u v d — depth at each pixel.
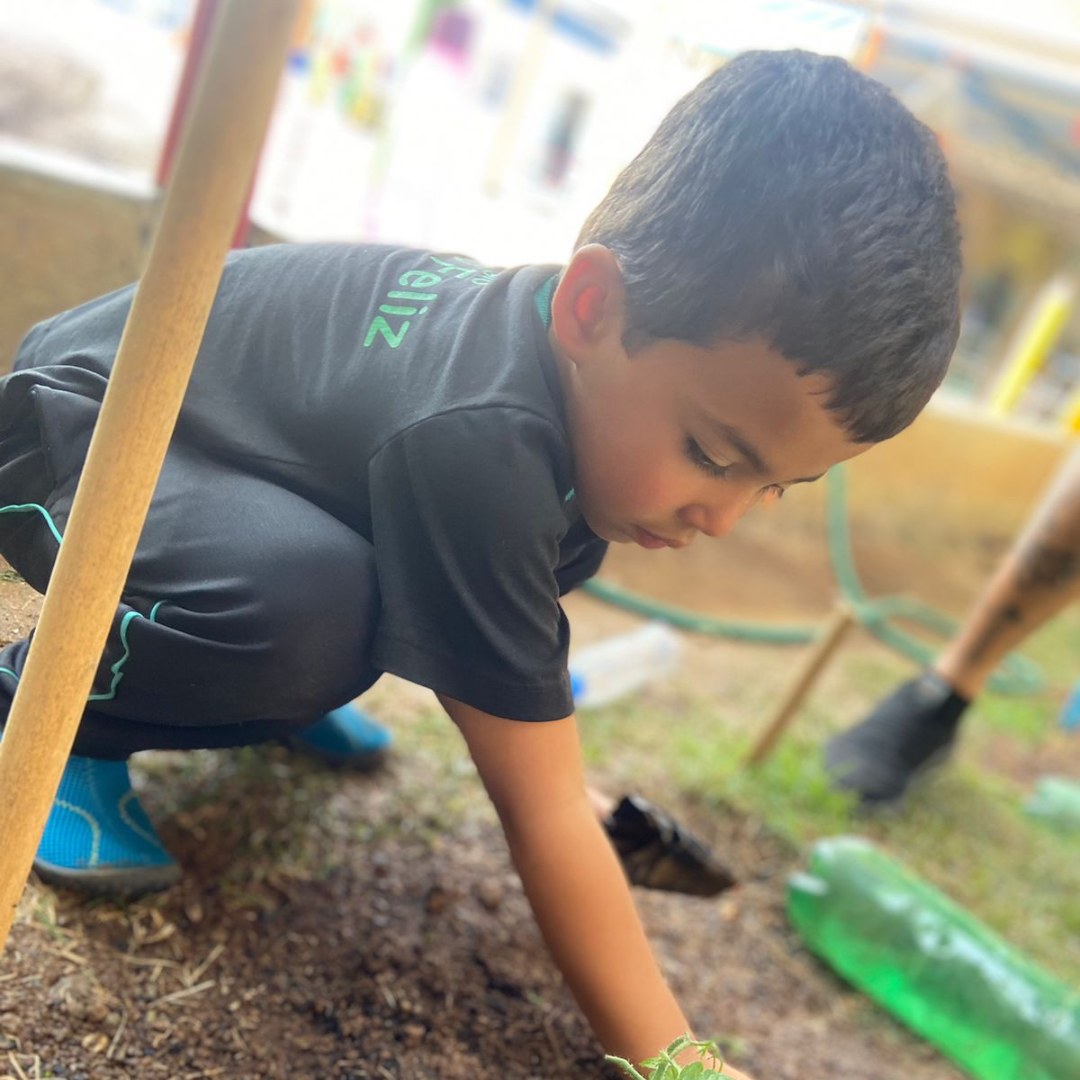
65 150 2.86
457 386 0.77
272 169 3.25
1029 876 1.64
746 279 0.69
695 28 1.61
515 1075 0.95
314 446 0.84
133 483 0.53
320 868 1.09
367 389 0.81
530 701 0.79
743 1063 1.06
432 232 3.04
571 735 0.84
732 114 0.73
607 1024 0.84
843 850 1.35
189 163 0.49
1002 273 6.05
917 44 3.03
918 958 1.23
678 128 0.77
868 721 1.72
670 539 0.82
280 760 1.22
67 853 0.91
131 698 0.83
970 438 3.30
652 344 0.73
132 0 5.25
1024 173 4.30
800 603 2.56
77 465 0.81
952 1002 1.20
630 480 0.77
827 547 3.00
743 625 2.27
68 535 0.54
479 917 1.11
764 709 1.90
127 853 0.94
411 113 4.22
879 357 0.69
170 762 1.14
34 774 0.58
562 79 5.25
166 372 0.52
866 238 0.69
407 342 0.82
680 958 1.19
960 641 1.68
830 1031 1.17
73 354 0.88
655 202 0.74
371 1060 0.90
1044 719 2.39
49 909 0.89
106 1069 0.79
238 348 0.88
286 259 0.91
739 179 0.71
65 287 1.46
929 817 1.70
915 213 0.72
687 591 2.37
